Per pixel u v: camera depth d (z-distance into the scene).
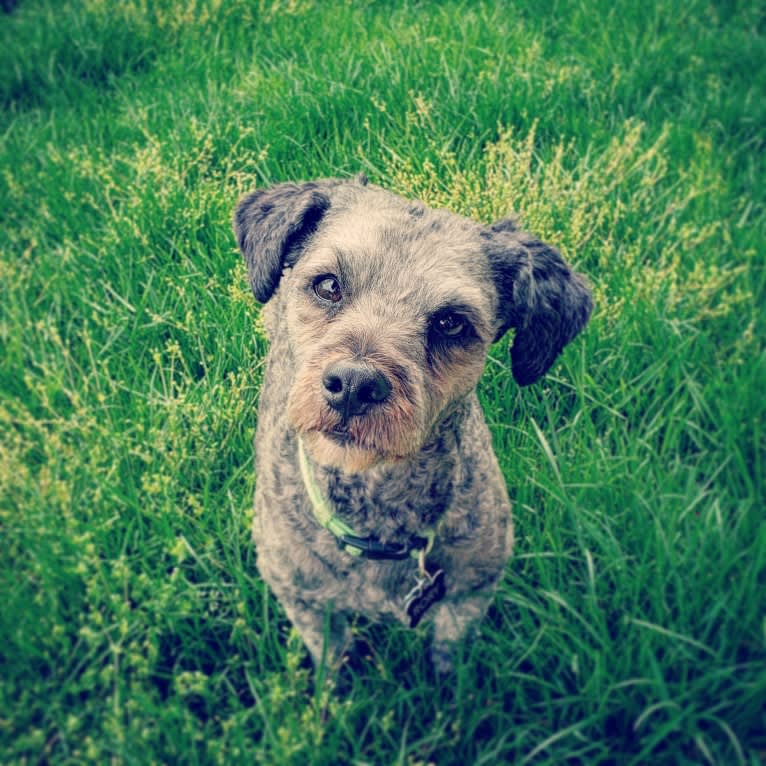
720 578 0.40
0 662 0.39
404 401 0.33
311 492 0.36
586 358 0.51
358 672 0.43
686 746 0.38
